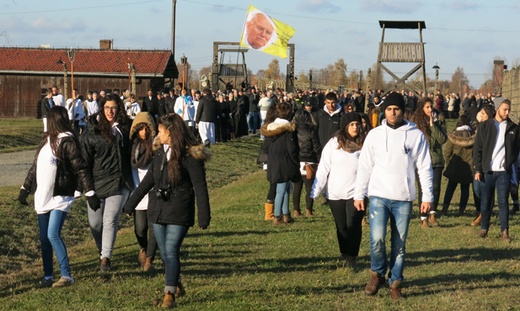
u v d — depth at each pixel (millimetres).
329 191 15281
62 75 82750
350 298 12570
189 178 12016
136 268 15406
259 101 59781
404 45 73438
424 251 17078
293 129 20672
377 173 12391
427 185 12250
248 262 16031
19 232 20141
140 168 14938
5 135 51281
